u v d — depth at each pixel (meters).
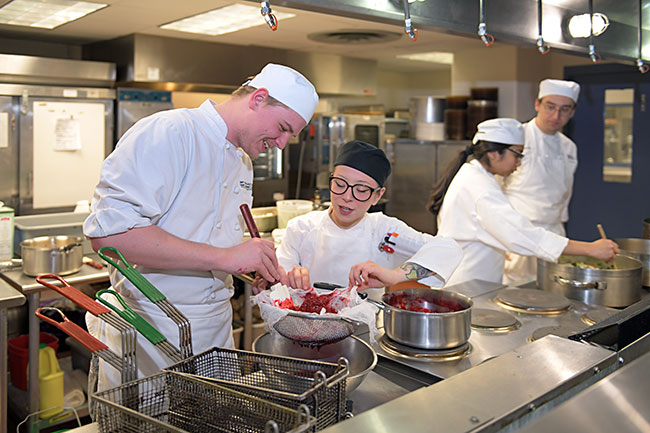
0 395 2.34
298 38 4.65
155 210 1.34
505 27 1.72
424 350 1.41
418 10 1.51
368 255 1.93
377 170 1.72
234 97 1.52
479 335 1.54
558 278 1.97
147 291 1.13
